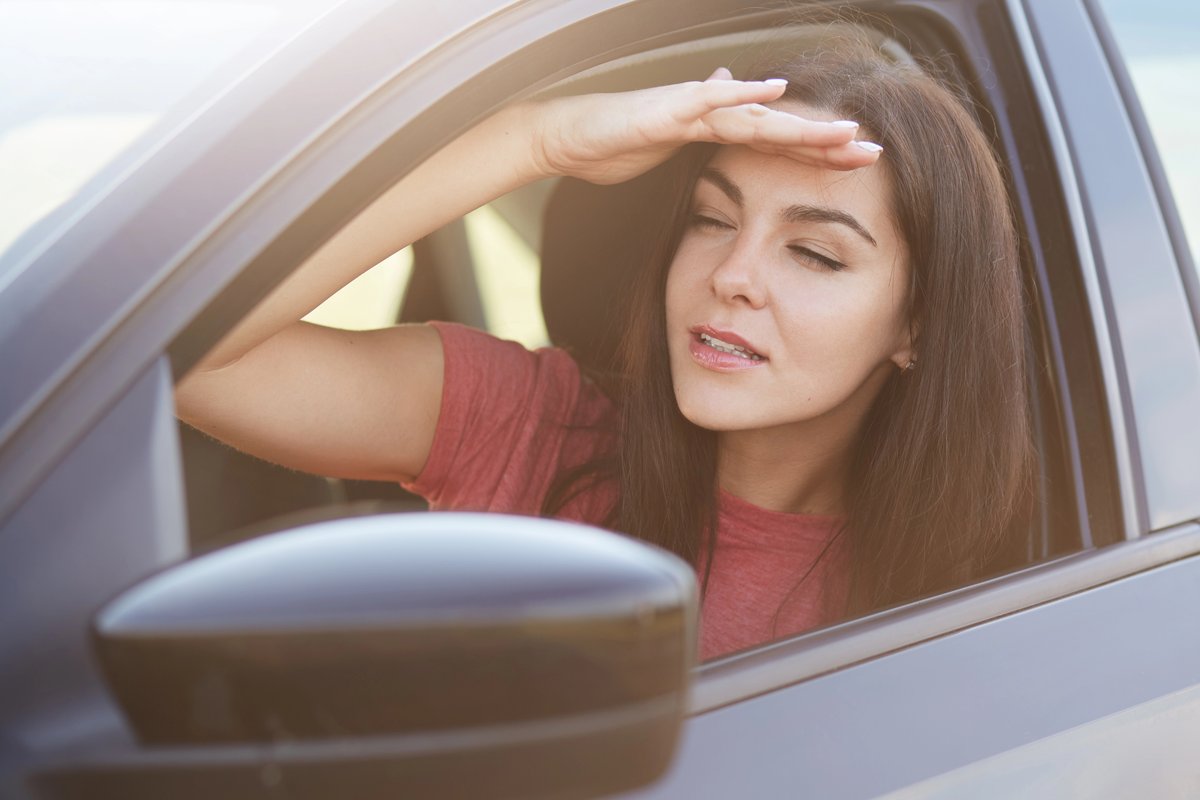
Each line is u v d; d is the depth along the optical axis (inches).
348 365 62.3
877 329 57.3
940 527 58.7
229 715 27.8
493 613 27.4
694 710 40.5
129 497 33.4
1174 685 46.8
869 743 41.4
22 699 31.7
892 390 60.7
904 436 58.6
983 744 42.7
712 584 64.3
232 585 28.0
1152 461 51.3
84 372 33.9
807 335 56.2
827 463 63.5
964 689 43.9
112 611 28.2
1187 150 58.1
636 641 27.8
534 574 28.1
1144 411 51.8
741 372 57.1
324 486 79.7
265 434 60.9
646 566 28.7
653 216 62.7
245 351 52.2
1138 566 49.6
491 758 28.0
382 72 40.2
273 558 28.7
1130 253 53.5
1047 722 44.1
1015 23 56.0
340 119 39.0
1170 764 45.9
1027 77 55.3
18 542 32.3
